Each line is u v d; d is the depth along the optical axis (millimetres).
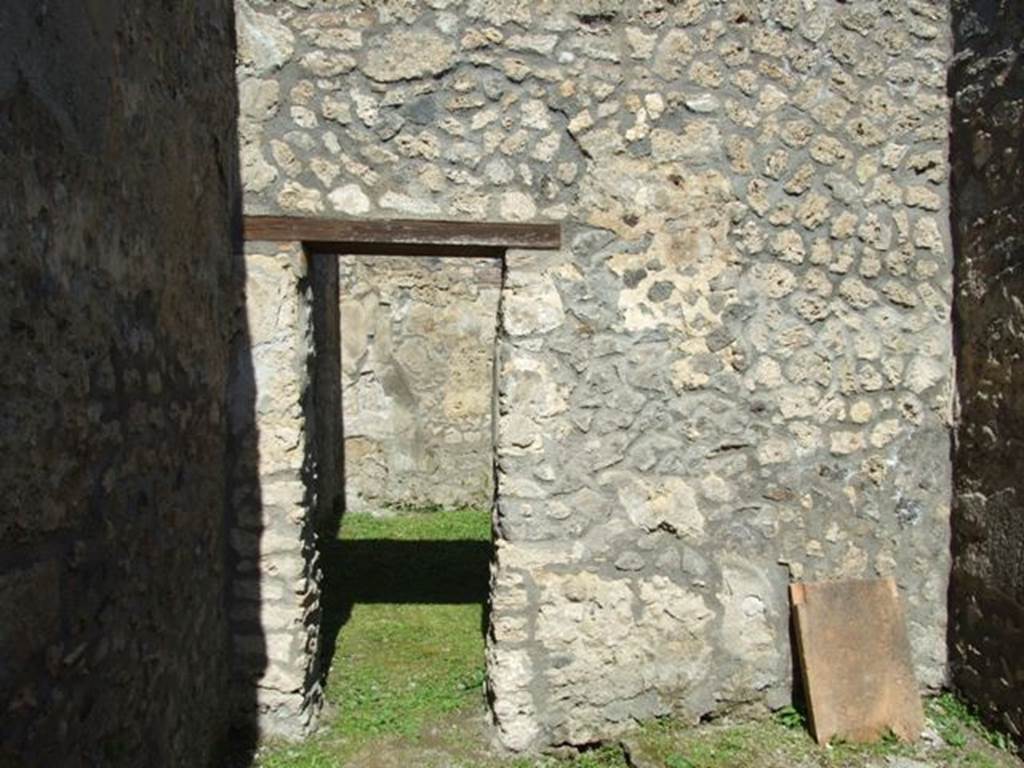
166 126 2447
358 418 7383
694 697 3270
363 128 3131
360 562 5590
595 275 3217
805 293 3309
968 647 3273
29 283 1648
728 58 3242
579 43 3182
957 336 3348
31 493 1652
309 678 3250
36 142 1675
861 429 3348
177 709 2537
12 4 1571
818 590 3260
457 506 7543
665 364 3250
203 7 2781
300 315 3176
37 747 1682
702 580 3270
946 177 3365
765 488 3295
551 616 3197
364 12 3117
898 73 3326
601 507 3223
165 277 2441
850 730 3129
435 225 3162
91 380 1938
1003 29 3055
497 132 3170
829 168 3305
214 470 2943
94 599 1950
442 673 3787
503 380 3207
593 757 3160
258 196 3109
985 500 3178
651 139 3227
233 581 3121
